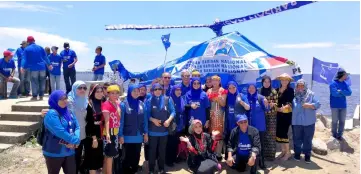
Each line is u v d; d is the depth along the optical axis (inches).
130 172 263.3
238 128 277.1
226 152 284.4
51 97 196.4
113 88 233.3
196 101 289.7
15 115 368.8
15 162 292.4
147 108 268.4
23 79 503.2
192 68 387.2
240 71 371.2
